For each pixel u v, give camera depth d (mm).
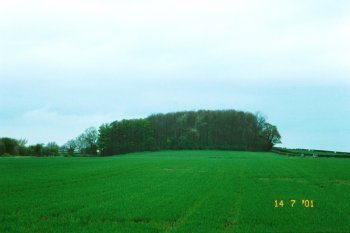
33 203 25859
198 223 19531
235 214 22172
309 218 20766
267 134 189625
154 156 129750
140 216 21312
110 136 175125
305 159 98750
